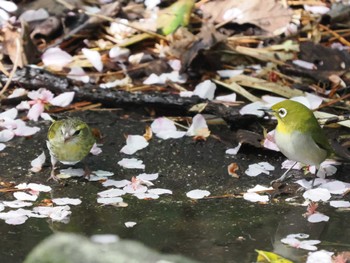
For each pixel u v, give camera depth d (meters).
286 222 9.37
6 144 11.22
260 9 14.20
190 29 14.04
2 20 13.59
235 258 8.51
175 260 7.79
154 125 11.70
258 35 14.00
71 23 13.99
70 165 10.77
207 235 9.02
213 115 12.02
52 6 14.20
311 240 8.91
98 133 11.39
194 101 12.13
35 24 13.87
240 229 9.18
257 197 9.92
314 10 14.56
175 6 13.78
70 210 9.55
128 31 13.80
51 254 7.81
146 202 9.79
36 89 12.52
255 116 11.79
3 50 13.04
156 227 9.18
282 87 12.66
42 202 9.72
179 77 12.90
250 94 12.49
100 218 9.37
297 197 10.06
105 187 10.19
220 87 12.77
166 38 13.65
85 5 14.27
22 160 10.81
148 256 7.82
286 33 13.98
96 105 12.41
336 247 8.80
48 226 9.13
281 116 9.94
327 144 10.06
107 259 7.73
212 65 13.09
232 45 13.66
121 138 11.52
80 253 7.79
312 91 12.77
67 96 12.18
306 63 13.29
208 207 9.71
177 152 11.12
